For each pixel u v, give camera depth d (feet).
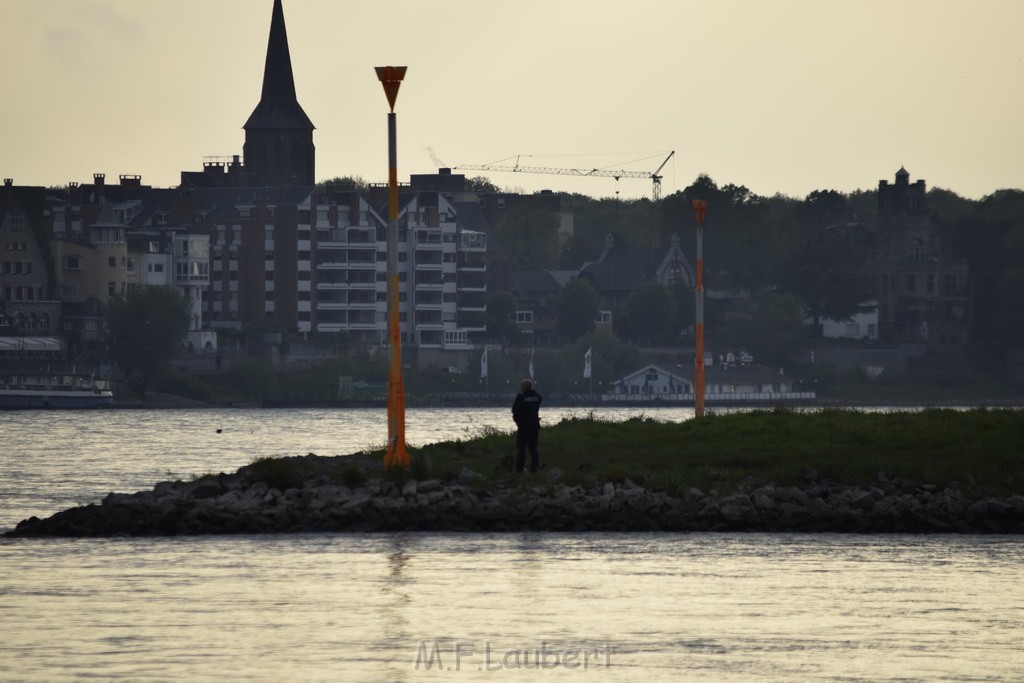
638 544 637.30
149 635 447.42
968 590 527.81
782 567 577.43
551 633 452.35
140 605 494.18
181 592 517.96
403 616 476.54
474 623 466.29
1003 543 646.33
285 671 403.54
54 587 527.81
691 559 596.29
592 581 542.16
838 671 407.85
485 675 401.08
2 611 483.51
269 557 599.16
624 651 429.79
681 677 400.47
